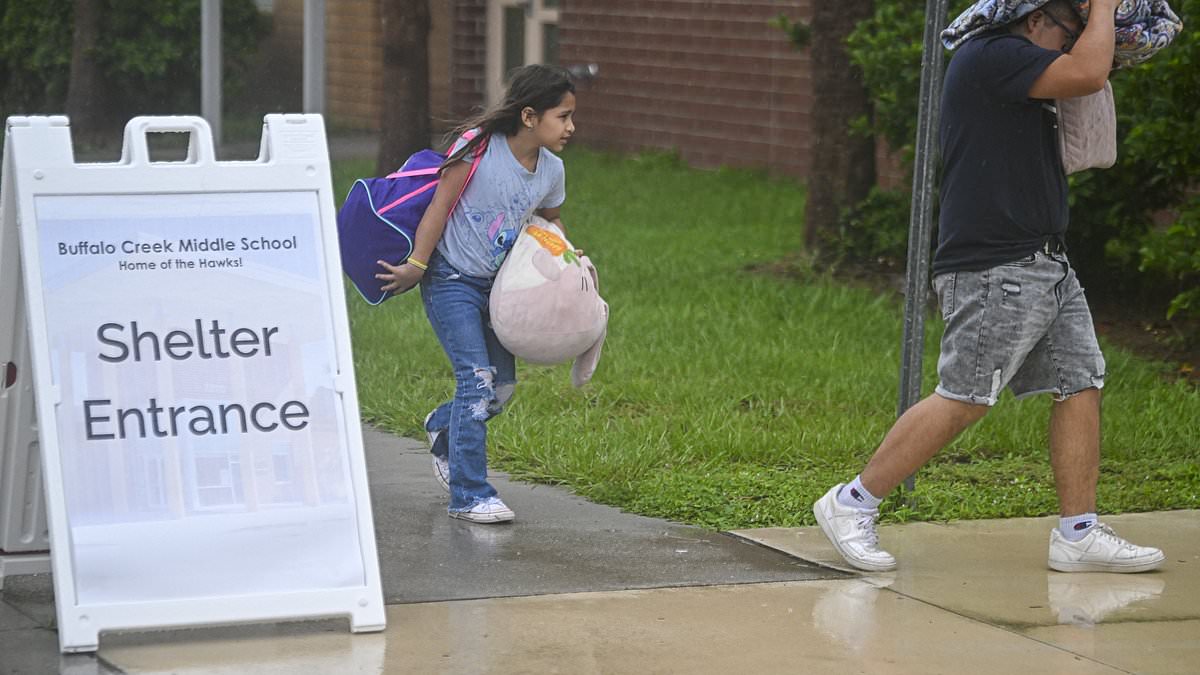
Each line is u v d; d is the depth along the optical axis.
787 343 27.92
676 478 19.45
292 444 13.59
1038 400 23.84
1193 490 19.80
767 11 56.69
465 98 67.44
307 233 14.05
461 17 66.88
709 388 24.47
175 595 12.99
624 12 63.03
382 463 20.39
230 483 13.38
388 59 44.72
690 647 13.48
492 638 13.57
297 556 13.40
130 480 13.12
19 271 13.80
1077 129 15.34
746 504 18.56
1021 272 15.36
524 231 17.14
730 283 33.91
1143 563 16.06
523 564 15.94
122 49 53.16
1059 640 13.98
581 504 18.64
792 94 55.91
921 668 13.12
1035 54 14.93
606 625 14.02
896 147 33.34
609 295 32.28
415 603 14.52
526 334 16.88
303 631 13.64
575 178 54.25
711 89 59.41
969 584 15.70
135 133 13.70
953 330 15.68
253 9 52.91
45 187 13.38
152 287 13.54
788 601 14.93
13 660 12.78
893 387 24.84
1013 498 19.06
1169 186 30.34
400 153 44.81
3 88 56.84
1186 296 27.42
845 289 33.06
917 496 18.89
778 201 49.50
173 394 13.38
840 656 13.38
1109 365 26.69
